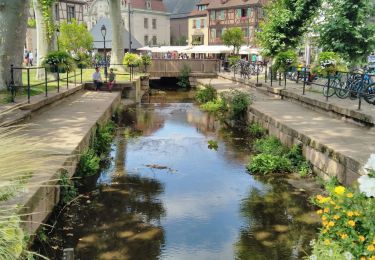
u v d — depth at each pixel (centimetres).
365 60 1781
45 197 573
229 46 4575
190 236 623
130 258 553
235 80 2608
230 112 1723
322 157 838
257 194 805
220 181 890
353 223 425
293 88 1714
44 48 1928
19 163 420
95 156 951
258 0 5700
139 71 3177
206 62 3428
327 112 1222
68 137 870
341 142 847
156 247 584
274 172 938
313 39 2253
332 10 1789
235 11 6016
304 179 881
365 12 1756
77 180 806
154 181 884
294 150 962
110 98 1692
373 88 1222
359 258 410
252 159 1012
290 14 2150
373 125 972
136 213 702
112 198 772
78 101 1555
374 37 1706
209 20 6444
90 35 3819
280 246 593
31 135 880
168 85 3559
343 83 1346
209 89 2297
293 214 707
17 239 366
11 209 411
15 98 1196
